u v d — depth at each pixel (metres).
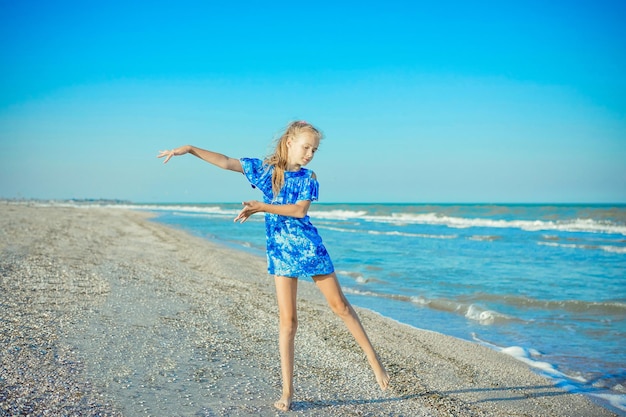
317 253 3.44
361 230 27.27
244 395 3.70
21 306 5.74
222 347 4.96
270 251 3.52
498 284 10.63
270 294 8.62
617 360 5.76
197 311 6.57
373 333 6.48
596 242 19.66
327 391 4.03
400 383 4.48
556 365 5.57
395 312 8.23
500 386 4.77
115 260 11.23
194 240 20.42
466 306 8.30
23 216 26.70
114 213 46.69
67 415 2.98
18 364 3.78
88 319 5.48
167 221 39.53
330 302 3.57
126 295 7.13
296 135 3.42
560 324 7.42
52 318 5.34
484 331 7.07
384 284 10.74
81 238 16.03
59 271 8.67
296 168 3.49
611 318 7.77
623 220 29.47
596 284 10.60
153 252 14.20
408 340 6.27
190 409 3.30
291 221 3.43
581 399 4.56
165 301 7.02
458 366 5.30
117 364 4.07
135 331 5.18
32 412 2.96
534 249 17.42
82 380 3.61
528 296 9.34
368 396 4.04
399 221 36.97
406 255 15.74
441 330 7.11
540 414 4.11
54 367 3.81
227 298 7.82
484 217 37.59
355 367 4.80
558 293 9.63
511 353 5.99
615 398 4.60
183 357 4.48
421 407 3.92
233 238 23.03
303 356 5.02
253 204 3.20
